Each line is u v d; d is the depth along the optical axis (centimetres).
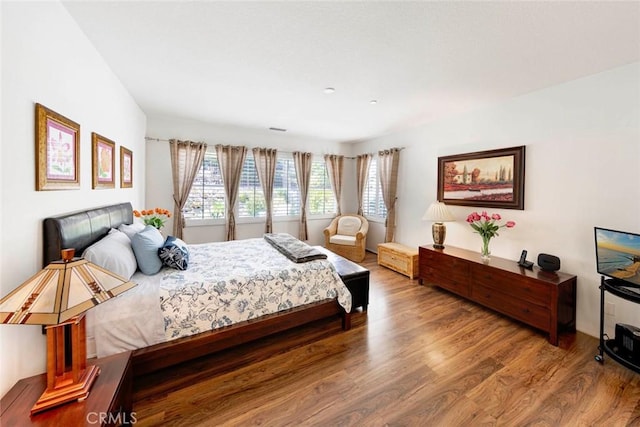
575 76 243
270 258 273
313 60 219
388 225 486
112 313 162
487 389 178
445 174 381
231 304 202
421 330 254
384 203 509
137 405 162
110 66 234
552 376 190
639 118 213
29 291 97
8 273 116
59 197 157
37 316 93
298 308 234
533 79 250
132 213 294
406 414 158
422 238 434
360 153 576
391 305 309
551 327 231
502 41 186
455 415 158
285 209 528
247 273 223
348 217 559
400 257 420
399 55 209
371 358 211
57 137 152
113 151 245
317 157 560
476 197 340
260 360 208
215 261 259
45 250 139
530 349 224
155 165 407
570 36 179
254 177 490
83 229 169
